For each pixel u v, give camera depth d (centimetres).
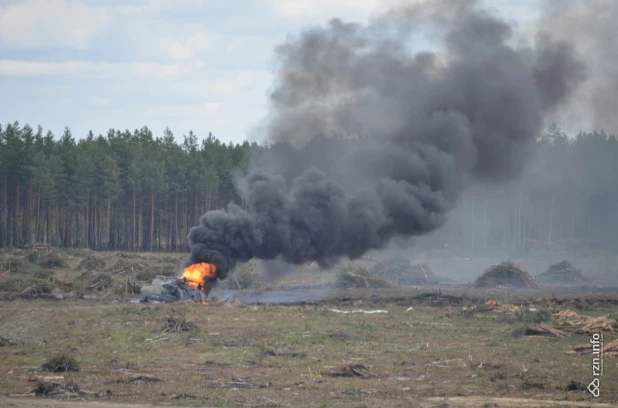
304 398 10044
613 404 9831
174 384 10875
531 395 10356
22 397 10112
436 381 11200
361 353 13438
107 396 10156
